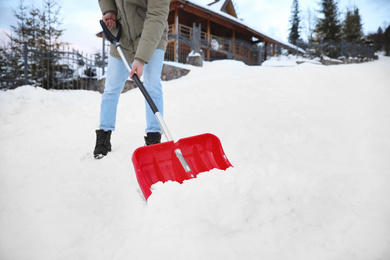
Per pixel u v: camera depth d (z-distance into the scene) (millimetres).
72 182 1456
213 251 896
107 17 1801
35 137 2439
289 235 971
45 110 3617
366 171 1418
